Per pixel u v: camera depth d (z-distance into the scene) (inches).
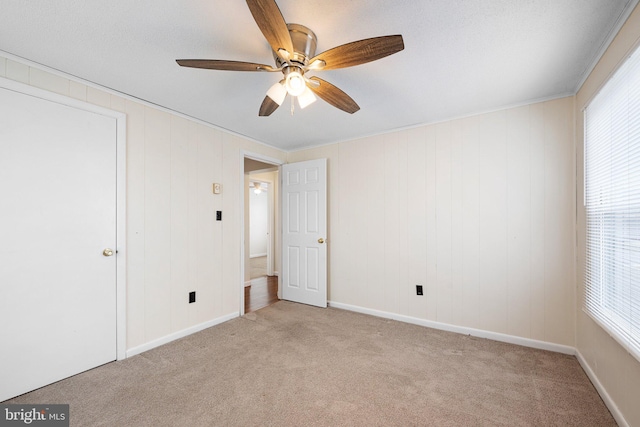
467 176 106.1
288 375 77.7
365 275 130.4
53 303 73.7
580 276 83.5
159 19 55.5
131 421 59.7
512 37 61.2
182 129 104.8
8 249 67.3
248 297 159.0
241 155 129.6
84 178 79.6
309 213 144.6
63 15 54.2
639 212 52.9
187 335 104.7
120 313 86.1
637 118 53.6
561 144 90.1
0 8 51.9
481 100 93.6
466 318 106.1
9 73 67.8
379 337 103.0
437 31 59.0
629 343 53.7
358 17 54.6
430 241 113.7
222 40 62.4
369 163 129.6
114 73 76.3
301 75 58.4
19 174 69.0
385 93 88.2
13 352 67.6
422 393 69.5
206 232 113.2
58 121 75.0
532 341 94.2
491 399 67.1
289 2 50.5
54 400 66.7
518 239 96.9
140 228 91.9
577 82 81.5
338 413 62.4
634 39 51.6
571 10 53.2
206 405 65.1
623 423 56.2
